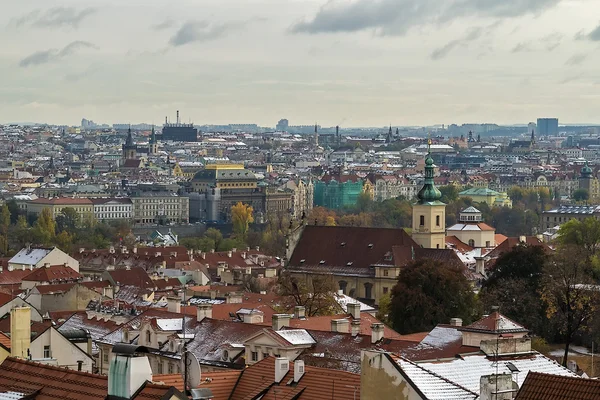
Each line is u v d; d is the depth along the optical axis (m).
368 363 178.12
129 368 146.25
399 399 174.62
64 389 160.88
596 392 162.38
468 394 174.38
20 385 163.88
